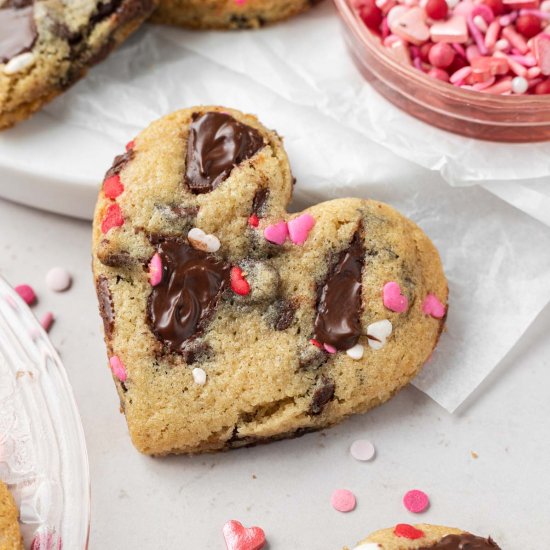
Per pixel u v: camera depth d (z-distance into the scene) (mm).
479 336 451
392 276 437
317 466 439
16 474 419
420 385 447
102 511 434
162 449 434
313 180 462
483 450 442
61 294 464
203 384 430
